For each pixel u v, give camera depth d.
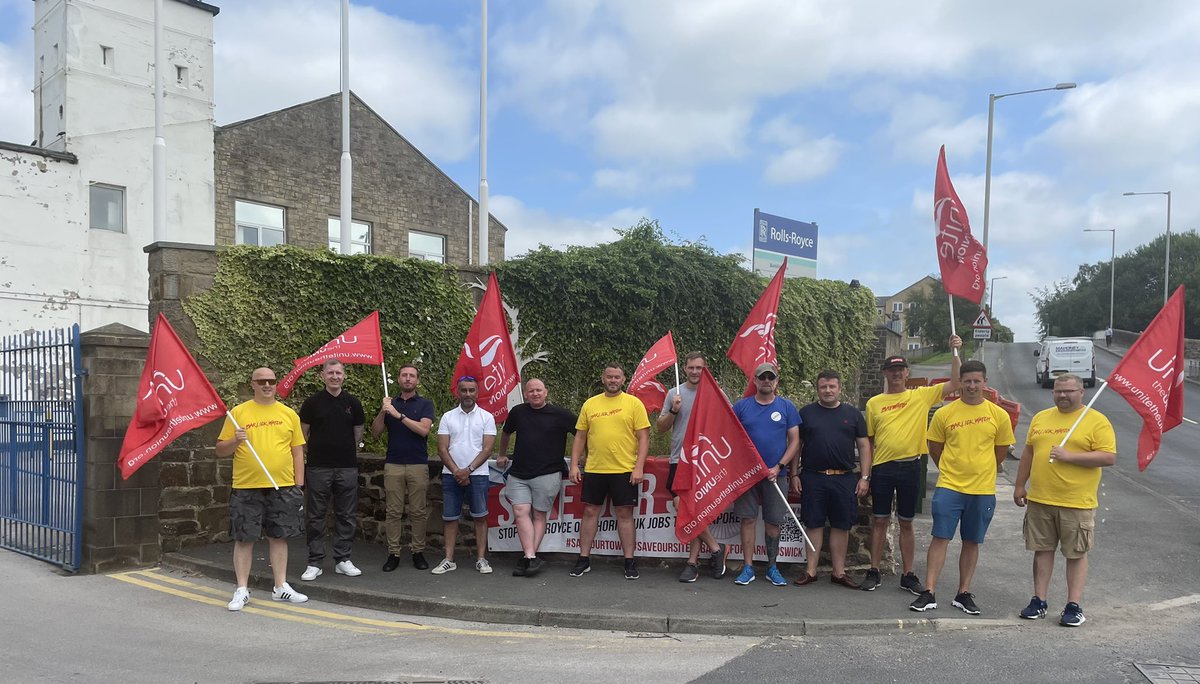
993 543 9.50
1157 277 79.94
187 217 21.34
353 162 24.00
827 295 18.48
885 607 6.66
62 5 20.23
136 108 21.00
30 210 19.39
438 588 7.11
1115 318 83.12
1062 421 6.42
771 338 8.30
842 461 7.17
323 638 5.93
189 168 21.41
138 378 8.09
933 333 69.19
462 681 5.00
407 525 8.77
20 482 8.83
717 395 7.28
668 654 5.64
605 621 6.32
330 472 7.52
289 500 6.85
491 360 8.52
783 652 5.69
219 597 7.05
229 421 6.69
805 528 7.36
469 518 8.50
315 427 7.54
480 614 6.54
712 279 15.01
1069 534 6.34
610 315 13.46
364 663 5.34
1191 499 12.26
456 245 26.56
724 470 7.21
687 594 6.99
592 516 7.64
